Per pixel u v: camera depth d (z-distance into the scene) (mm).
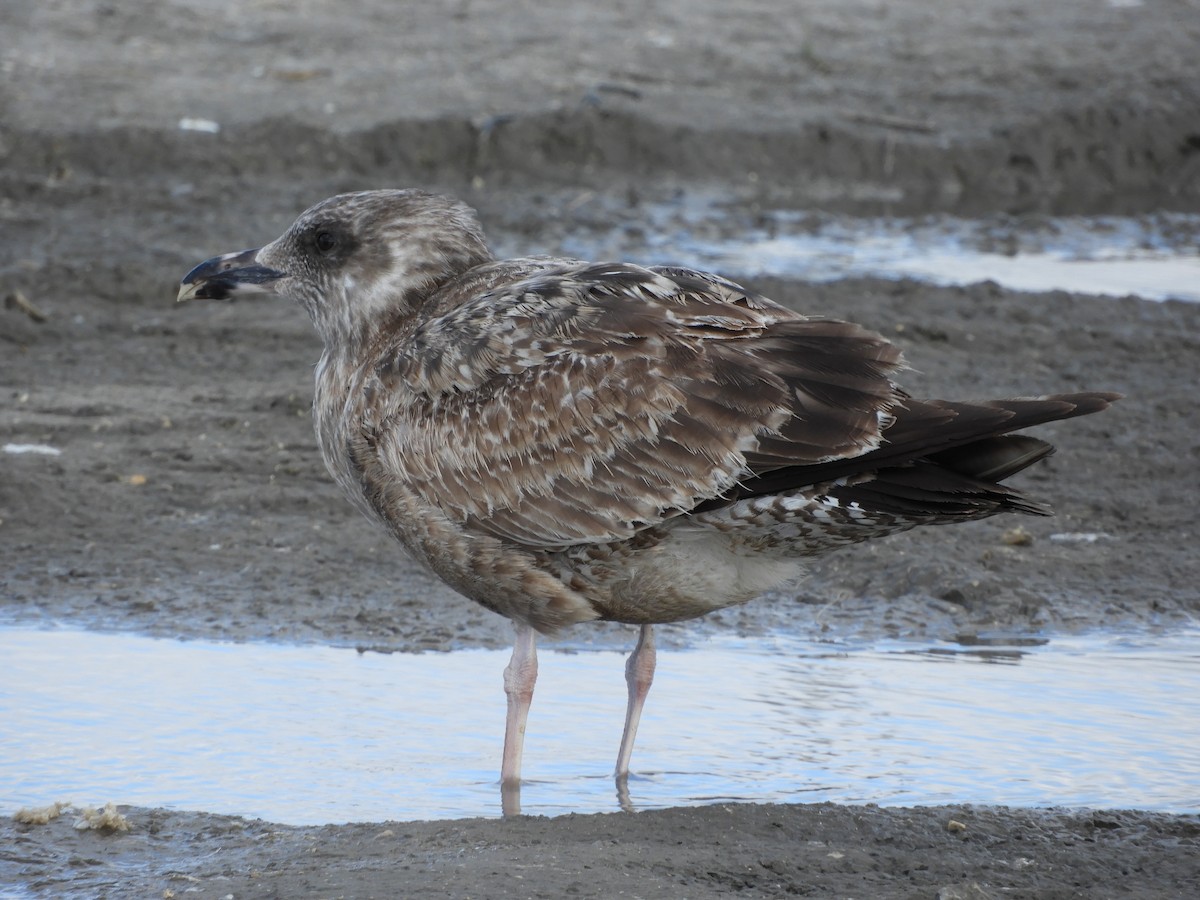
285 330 19703
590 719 11461
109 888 8570
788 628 13234
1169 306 21281
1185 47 33438
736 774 10484
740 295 9852
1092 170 28812
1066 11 36062
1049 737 11047
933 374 18516
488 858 8531
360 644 12781
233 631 12906
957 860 8750
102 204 23891
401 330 10602
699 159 27594
